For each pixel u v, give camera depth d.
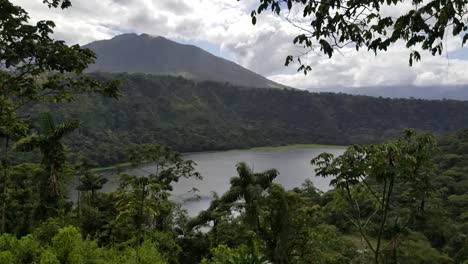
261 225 21.17
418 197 9.12
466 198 36.53
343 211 10.84
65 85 7.94
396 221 9.82
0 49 5.73
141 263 15.05
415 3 3.88
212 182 74.19
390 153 8.16
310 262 19.67
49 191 20.73
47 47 6.21
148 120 159.00
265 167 101.44
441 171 47.69
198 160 116.75
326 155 9.27
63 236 11.02
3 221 20.94
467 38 3.79
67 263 10.62
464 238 27.83
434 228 28.31
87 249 11.69
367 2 3.99
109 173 77.31
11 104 8.33
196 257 27.00
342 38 4.18
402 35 4.05
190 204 54.56
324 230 20.69
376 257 9.12
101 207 33.19
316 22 4.12
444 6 3.68
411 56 4.14
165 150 28.73
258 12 4.06
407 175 8.77
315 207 20.61
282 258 19.48
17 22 6.05
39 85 7.86
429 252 16.70
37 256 10.39
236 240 21.41
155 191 19.17
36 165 22.75
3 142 23.22
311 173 91.50
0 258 9.62
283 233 19.83
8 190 23.36
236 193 21.00
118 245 22.34
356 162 8.55
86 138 106.50
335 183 9.00
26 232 22.11
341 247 19.41
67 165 24.08
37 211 20.64
